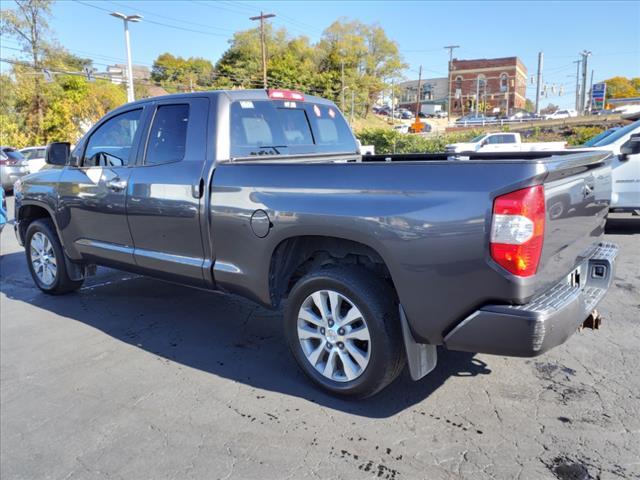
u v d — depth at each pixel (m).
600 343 3.89
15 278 6.47
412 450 2.69
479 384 3.34
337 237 2.97
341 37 83.06
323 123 4.65
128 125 4.35
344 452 2.70
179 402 3.28
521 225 2.39
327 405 3.17
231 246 3.50
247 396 3.32
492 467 2.53
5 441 2.94
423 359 2.91
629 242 7.22
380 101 104.00
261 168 3.33
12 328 4.67
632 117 11.66
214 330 4.47
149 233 4.06
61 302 5.36
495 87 97.00
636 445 2.65
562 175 2.64
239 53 79.25
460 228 2.52
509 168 2.44
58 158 4.89
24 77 34.06
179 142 3.89
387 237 2.74
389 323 2.91
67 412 3.21
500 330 2.49
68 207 4.83
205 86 73.00
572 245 2.91
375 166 2.83
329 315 3.14
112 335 4.43
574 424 2.86
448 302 2.62
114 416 3.15
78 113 35.34
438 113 106.56
